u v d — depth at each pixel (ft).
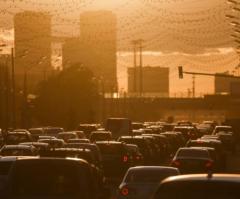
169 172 178.60
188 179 88.58
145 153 397.60
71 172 117.91
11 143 431.02
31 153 269.85
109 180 299.79
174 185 88.02
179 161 271.90
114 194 239.09
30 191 117.08
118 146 312.71
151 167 181.78
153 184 174.81
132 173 179.63
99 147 311.27
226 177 89.30
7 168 183.93
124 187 176.04
